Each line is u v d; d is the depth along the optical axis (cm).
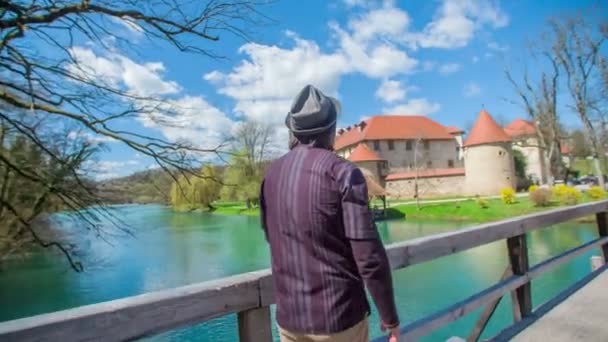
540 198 3042
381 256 114
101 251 2250
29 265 1778
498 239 296
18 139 756
